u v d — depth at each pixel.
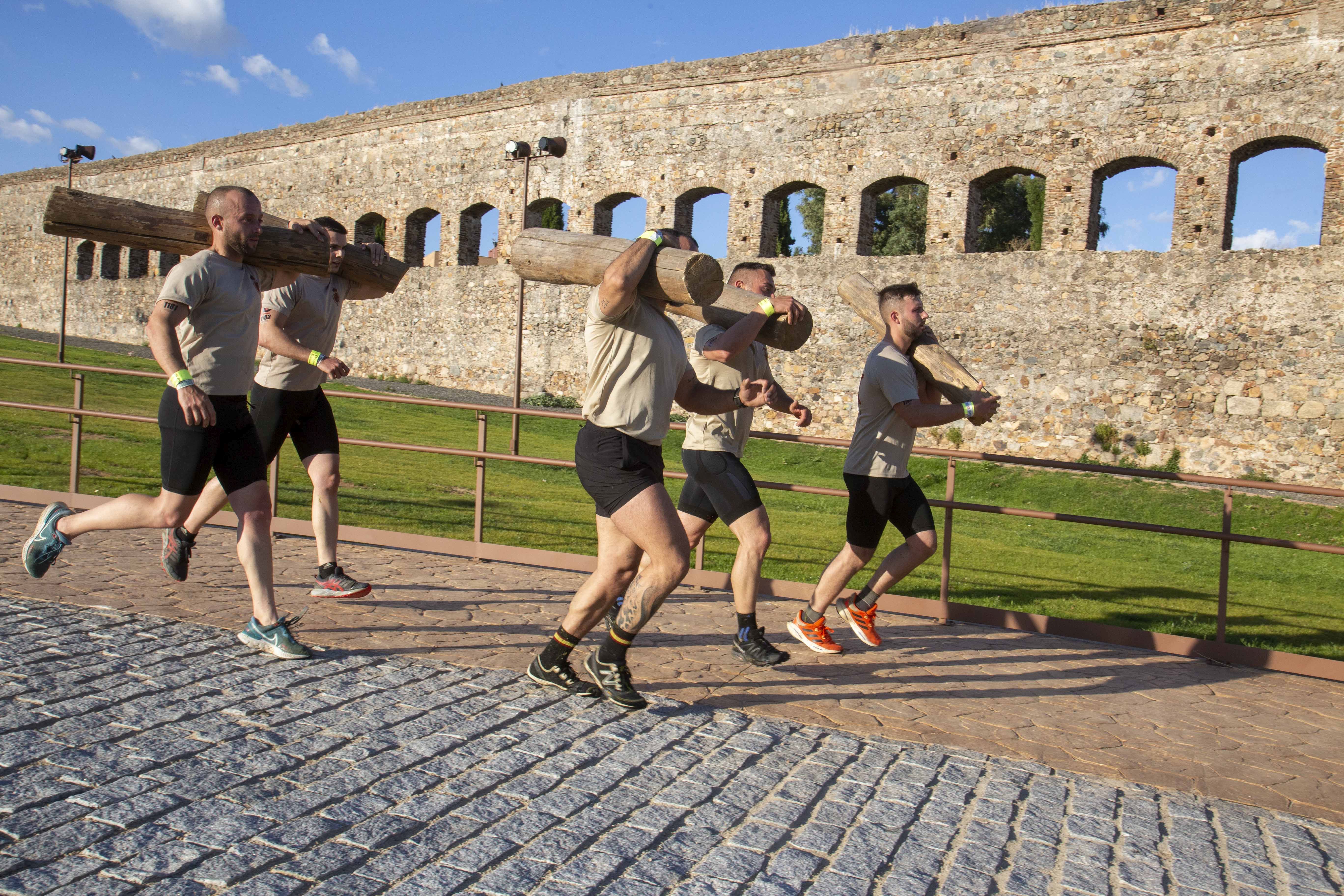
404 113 27.72
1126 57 18.11
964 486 15.66
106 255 34.84
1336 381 16.11
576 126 24.61
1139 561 10.44
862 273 20.30
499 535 7.94
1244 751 3.71
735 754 3.24
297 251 4.41
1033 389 18.58
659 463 3.62
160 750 2.86
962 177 19.75
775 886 2.34
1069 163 18.64
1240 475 16.83
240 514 3.98
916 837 2.69
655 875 2.35
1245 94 17.06
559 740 3.23
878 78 20.62
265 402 4.98
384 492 10.06
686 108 23.06
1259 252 16.77
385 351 28.20
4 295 38.38
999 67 19.31
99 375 18.78
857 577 7.75
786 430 21.20
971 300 19.20
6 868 2.13
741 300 3.91
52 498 7.20
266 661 3.83
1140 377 17.70
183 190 32.78
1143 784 3.28
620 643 3.63
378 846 2.39
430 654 4.16
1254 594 8.52
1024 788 3.13
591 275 3.61
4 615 4.16
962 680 4.46
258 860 2.26
